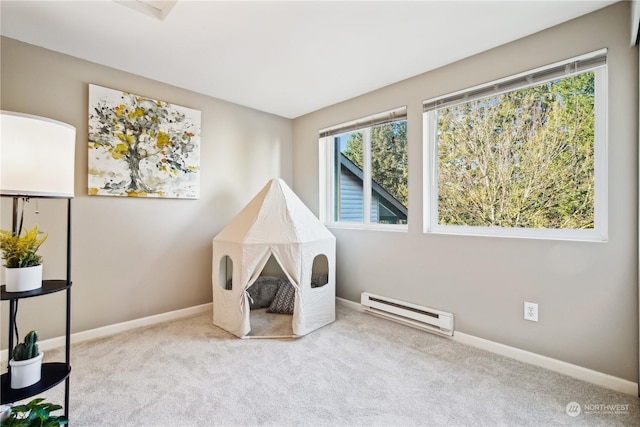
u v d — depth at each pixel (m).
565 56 1.88
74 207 2.31
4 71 2.03
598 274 1.78
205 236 3.06
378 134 3.07
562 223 1.98
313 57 2.30
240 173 3.34
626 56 1.68
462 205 2.45
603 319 1.76
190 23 1.87
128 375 1.85
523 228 2.14
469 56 2.30
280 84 2.81
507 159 2.21
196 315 2.93
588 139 1.88
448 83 2.42
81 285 2.34
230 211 3.26
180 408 1.56
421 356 2.12
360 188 3.28
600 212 1.83
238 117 3.33
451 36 2.03
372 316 2.92
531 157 2.10
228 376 1.86
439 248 2.48
